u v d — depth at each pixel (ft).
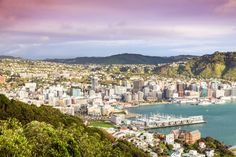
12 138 283.38
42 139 327.67
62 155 322.96
